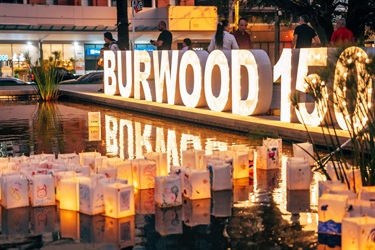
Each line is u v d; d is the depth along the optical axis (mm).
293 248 5012
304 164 7109
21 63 41188
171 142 11164
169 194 6371
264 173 8102
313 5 22078
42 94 22062
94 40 43938
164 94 17016
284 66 12289
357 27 21219
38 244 5270
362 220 4941
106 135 12242
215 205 6434
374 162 6258
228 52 14219
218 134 12258
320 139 10312
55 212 6324
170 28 45281
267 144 8797
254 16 40562
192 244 5156
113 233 5520
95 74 30953
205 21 46406
